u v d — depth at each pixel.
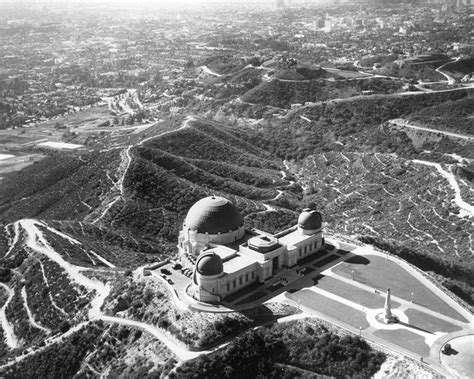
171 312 146.88
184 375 126.44
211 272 148.38
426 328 137.50
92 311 159.88
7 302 182.12
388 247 191.88
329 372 129.75
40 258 193.50
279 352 134.62
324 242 185.00
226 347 132.75
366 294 153.75
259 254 161.25
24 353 154.25
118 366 138.12
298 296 153.00
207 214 171.00
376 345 131.62
